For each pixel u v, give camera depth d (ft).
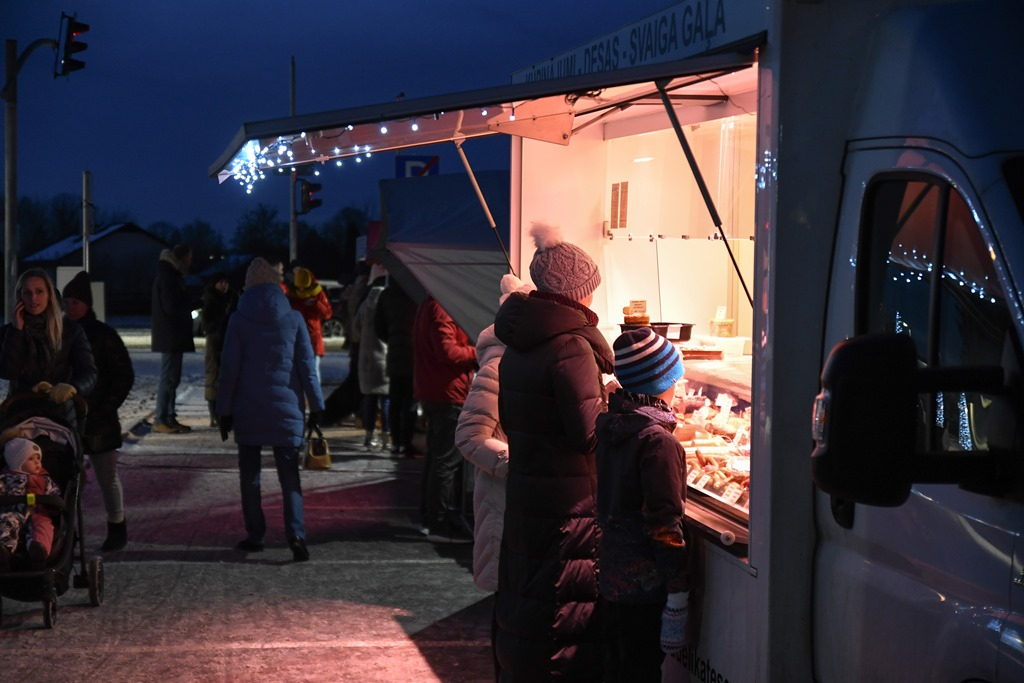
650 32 13.73
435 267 26.68
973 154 7.84
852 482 6.68
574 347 13.52
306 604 21.54
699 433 15.28
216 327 44.47
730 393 16.11
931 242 8.28
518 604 13.93
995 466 6.91
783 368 9.58
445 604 21.72
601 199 18.63
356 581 23.21
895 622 8.34
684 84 12.35
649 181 17.37
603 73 11.06
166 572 23.54
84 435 24.04
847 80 9.45
